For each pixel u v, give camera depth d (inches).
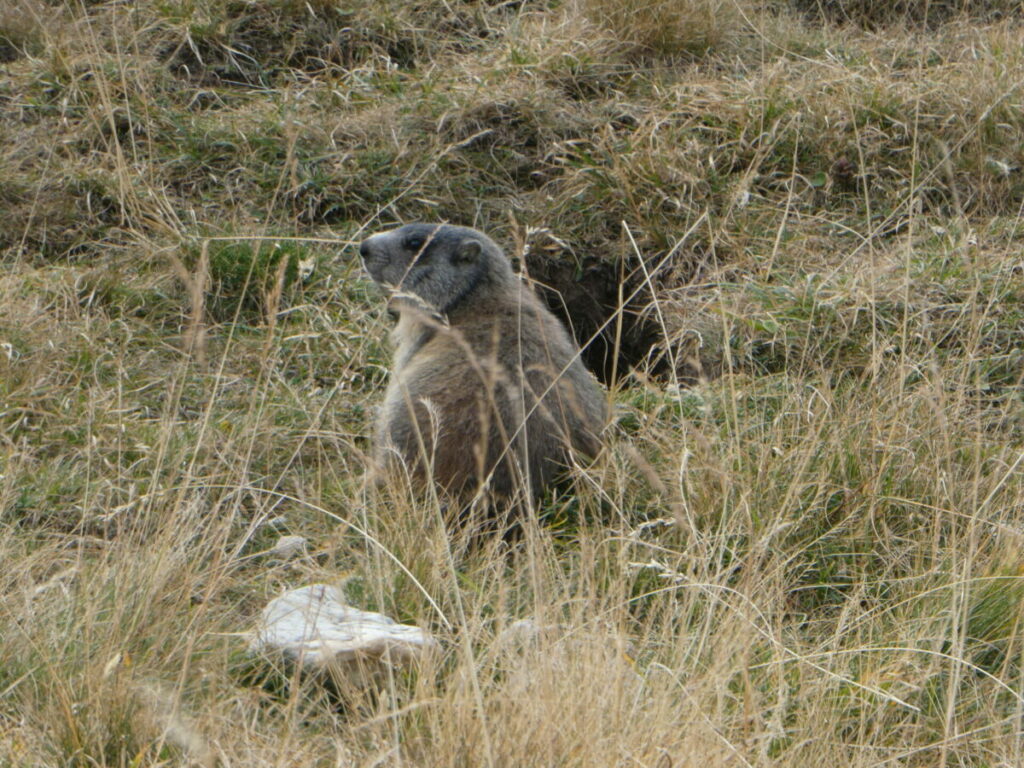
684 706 363.3
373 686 380.8
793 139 831.7
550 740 329.7
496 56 926.4
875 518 503.8
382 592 427.2
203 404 632.4
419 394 546.0
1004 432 590.6
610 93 902.4
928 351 617.0
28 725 358.3
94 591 418.3
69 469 553.0
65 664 380.2
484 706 350.9
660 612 445.4
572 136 864.9
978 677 424.8
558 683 354.6
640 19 938.1
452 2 986.1
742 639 392.5
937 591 445.1
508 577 486.6
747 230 781.9
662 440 585.0
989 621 438.3
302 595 440.1
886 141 823.1
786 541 489.1
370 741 366.3
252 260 682.8
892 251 747.4
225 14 932.6
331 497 540.1
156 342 681.6
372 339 686.5
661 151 824.3
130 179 764.0
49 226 763.4
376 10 956.6
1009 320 670.5
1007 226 758.5
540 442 533.0
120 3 944.9
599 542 478.0
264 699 387.2
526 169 852.0
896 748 378.3
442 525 445.4
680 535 496.4
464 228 630.5
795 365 669.3
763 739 350.9
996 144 816.9
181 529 456.4
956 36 965.2
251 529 482.0
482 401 531.8
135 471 553.0
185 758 339.0
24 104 837.8
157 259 736.3
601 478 518.3
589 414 569.9
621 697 346.3
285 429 603.2
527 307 600.7
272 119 845.2
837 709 389.1
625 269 802.2
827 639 441.7
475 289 606.2
